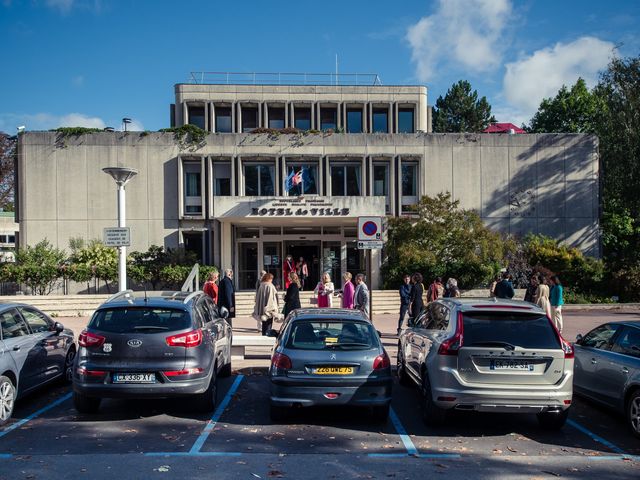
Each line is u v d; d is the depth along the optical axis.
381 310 22.09
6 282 22.97
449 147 27.94
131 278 24.03
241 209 24.62
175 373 7.22
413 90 37.19
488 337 6.86
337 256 27.28
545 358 6.76
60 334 9.57
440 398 6.84
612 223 30.62
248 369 10.88
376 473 5.62
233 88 36.53
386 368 7.22
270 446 6.47
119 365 7.18
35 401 8.73
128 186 26.94
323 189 27.47
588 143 28.25
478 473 5.68
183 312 7.64
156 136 27.09
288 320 7.91
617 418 8.12
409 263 23.53
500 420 7.79
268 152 27.23
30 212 26.59
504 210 27.97
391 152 27.69
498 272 23.28
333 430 7.17
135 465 5.78
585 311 22.23
